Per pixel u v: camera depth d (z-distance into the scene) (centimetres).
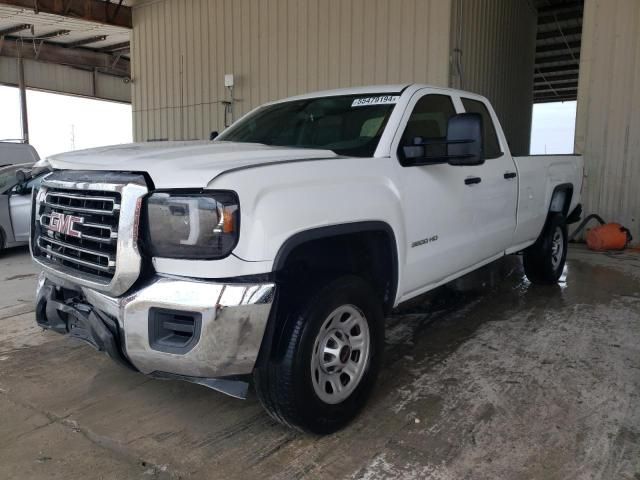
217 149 308
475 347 419
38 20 1650
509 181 476
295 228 262
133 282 253
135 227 250
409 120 370
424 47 1002
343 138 367
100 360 396
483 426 299
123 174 260
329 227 281
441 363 388
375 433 293
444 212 380
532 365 383
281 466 264
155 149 303
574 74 2334
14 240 812
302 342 263
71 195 284
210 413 318
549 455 271
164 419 311
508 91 1384
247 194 246
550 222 584
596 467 261
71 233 283
